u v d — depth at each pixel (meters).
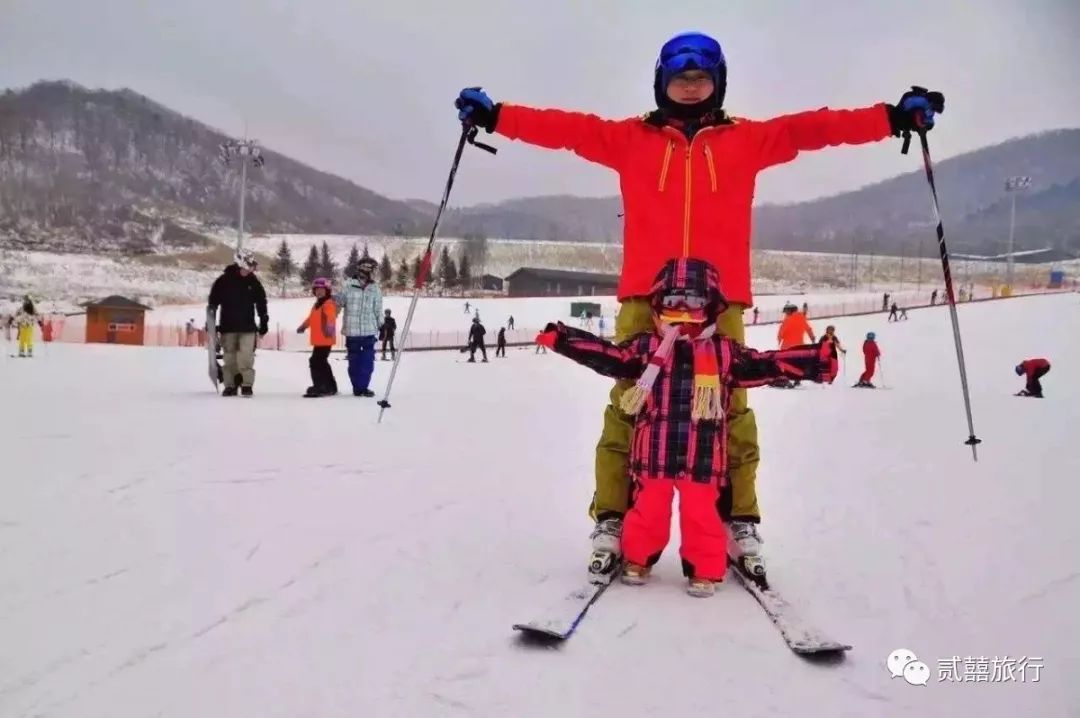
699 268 3.36
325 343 10.92
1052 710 2.29
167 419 7.70
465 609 2.96
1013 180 94.44
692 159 3.62
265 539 3.74
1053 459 6.78
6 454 5.59
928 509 4.78
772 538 4.11
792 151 3.73
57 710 2.12
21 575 3.15
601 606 3.05
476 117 3.76
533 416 9.55
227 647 2.55
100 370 16.23
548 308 57.97
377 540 3.80
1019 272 117.88
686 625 2.86
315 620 2.80
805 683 2.42
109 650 2.51
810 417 10.20
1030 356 27.02
